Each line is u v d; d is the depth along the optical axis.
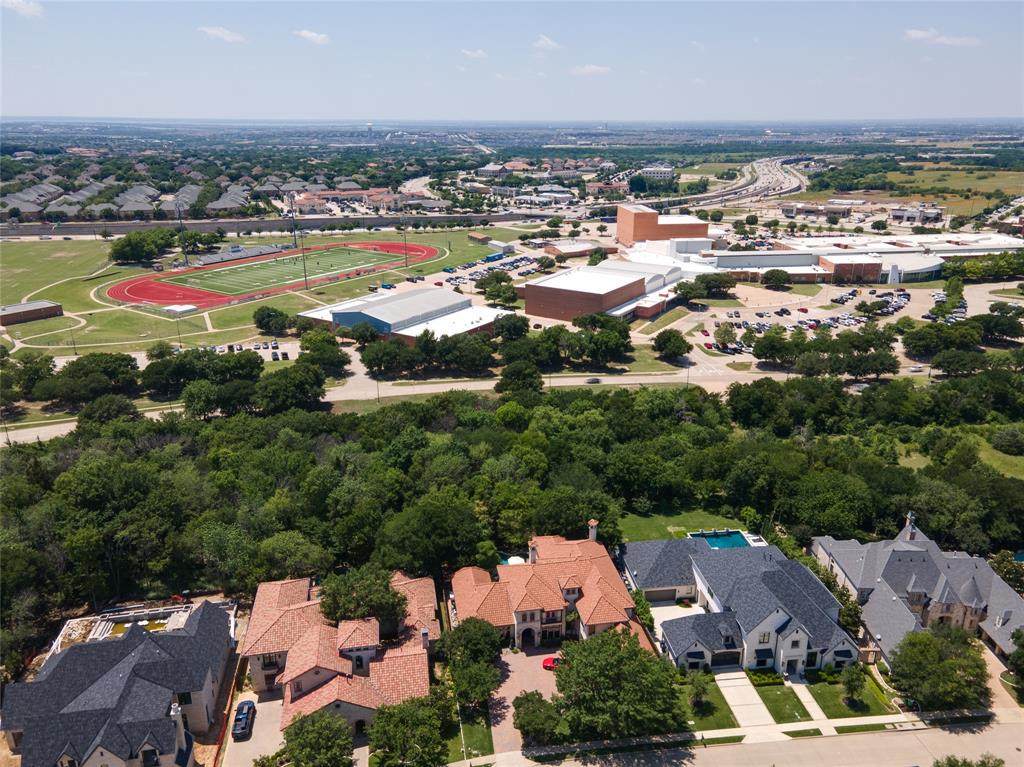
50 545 123.25
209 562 130.25
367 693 99.38
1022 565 133.38
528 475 159.50
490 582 122.44
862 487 150.12
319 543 134.25
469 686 100.88
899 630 114.38
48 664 102.44
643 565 131.75
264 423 190.12
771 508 158.50
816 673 110.94
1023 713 104.00
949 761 90.00
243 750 96.31
